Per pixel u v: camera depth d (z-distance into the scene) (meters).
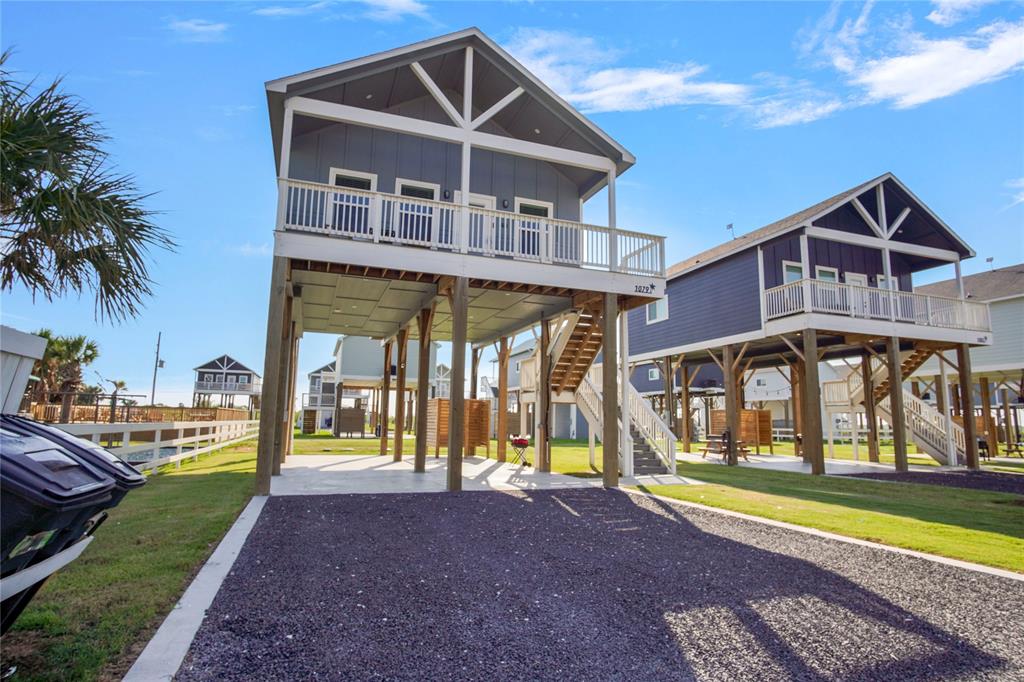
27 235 4.34
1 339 2.41
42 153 4.18
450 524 5.93
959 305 15.29
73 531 1.96
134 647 2.62
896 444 13.56
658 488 9.17
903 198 15.68
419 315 11.68
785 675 2.60
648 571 4.32
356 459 13.95
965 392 14.98
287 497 7.40
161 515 5.87
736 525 6.19
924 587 3.99
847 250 16.73
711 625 3.21
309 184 8.22
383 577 3.98
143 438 14.29
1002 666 2.74
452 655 2.72
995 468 14.63
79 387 16.56
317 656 2.65
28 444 1.93
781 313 14.02
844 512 7.09
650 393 30.12
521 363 14.49
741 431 19.61
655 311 20.38
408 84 10.20
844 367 31.53
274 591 3.58
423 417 11.17
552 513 6.76
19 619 2.84
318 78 8.46
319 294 11.15
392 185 10.57
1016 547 5.20
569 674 2.55
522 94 10.19
